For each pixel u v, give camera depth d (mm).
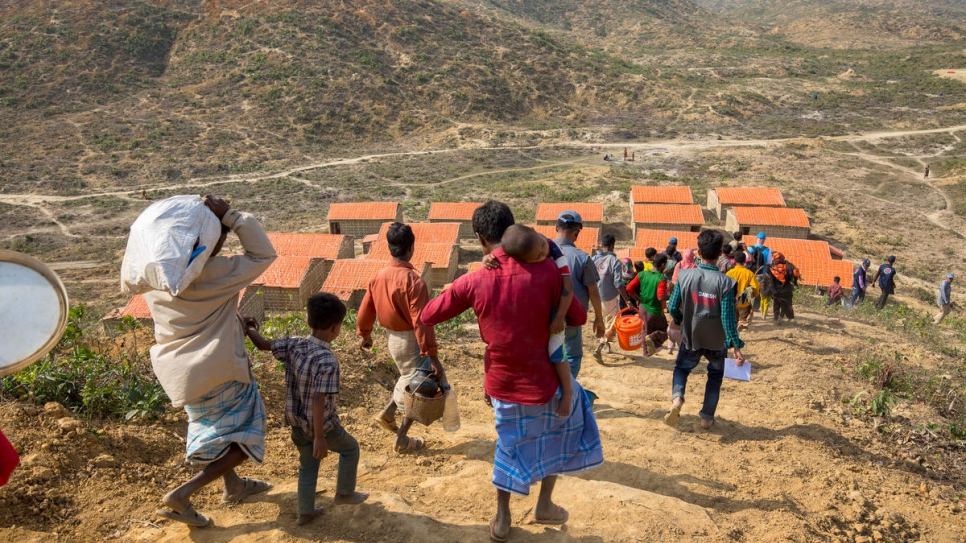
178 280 3637
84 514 4316
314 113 74812
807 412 7262
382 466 5672
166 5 91312
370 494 4824
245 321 4535
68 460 4719
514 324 4012
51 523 4176
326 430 4395
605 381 8867
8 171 57625
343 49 86375
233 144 67625
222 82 79188
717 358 6656
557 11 168125
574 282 6281
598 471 5652
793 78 103562
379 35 91375
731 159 60781
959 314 29125
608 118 82250
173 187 56500
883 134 72000
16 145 62969
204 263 3820
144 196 53656
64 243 43031
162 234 3688
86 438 5008
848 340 11125
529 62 92812
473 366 9133
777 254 12852
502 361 4129
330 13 92188
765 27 183000
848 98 90188
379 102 78438
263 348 4438
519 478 4191
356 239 40406
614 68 95875
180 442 5488
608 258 9250
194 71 81250
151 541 4141
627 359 10148
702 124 78938
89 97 74562
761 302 12883
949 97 88312
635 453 6066
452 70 86688
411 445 6016
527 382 4133
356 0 96125
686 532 4527
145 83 78812
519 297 3973
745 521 4867
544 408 4246
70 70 77250
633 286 9344
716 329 6438
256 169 62125
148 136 66625
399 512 4586
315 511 4484
